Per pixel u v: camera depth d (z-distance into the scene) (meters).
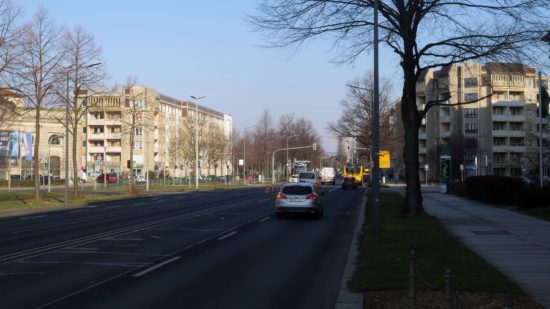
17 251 14.60
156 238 17.52
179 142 92.88
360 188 69.25
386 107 57.19
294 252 14.46
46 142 84.25
